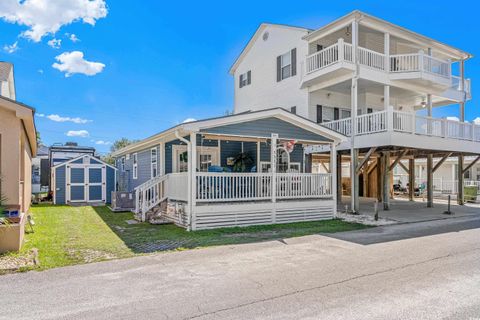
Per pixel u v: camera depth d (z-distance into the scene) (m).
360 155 17.81
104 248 7.04
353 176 13.70
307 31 16.30
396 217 12.41
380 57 15.21
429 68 15.70
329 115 16.84
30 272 5.34
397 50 18.20
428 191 16.61
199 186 9.64
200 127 9.38
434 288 4.65
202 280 4.99
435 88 17.08
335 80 14.90
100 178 17.80
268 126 10.81
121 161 21.95
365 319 3.66
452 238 8.34
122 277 5.12
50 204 16.78
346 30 16.53
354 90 14.00
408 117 13.27
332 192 12.15
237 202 10.22
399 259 6.23
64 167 17.20
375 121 13.10
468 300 4.21
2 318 3.69
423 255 6.54
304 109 16.33
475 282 4.91
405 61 16.06
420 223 11.06
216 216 9.76
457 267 5.70
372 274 5.30
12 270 5.37
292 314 3.79
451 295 4.39
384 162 15.02
